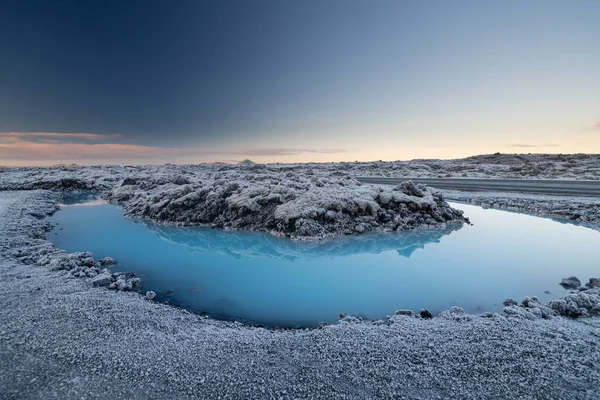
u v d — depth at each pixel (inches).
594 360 221.3
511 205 924.0
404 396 194.5
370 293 390.9
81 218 887.7
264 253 564.7
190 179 1149.1
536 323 273.7
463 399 191.0
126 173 2123.5
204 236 678.5
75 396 196.4
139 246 611.8
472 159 3907.5
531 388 198.1
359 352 239.1
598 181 1422.2
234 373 216.7
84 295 341.7
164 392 199.9
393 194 772.0
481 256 521.7
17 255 494.3
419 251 555.5
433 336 258.5
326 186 868.0
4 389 201.9
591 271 447.2
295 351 243.0
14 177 1979.6
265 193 802.2
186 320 308.2
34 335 260.7
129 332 269.7
